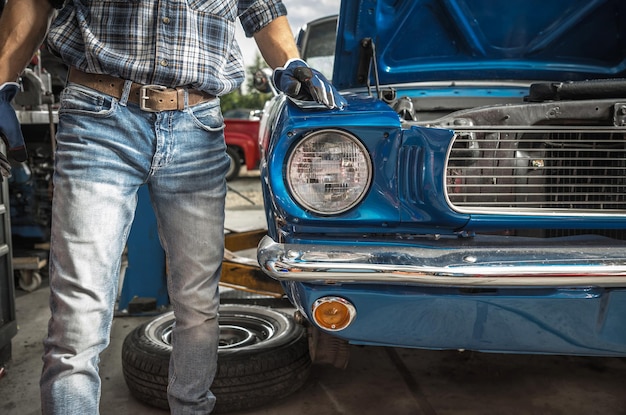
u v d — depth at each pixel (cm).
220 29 148
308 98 156
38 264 337
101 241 141
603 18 243
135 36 138
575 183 167
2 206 240
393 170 149
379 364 244
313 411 206
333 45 350
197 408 166
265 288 271
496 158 159
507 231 188
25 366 244
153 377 202
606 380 230
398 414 204
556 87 190
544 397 216
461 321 156
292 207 150
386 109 152
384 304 152
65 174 140
